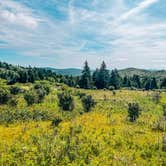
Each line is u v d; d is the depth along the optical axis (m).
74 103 52.19
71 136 28.05
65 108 49.44
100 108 52.72
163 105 58.28
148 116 46.00
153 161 23.45
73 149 24.28
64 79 124.19
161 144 26.88
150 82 137.00
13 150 23.97
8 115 40.84
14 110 44.56
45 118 42.00
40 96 55.19
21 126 34.31
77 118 41.16
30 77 114.00
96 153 24.34
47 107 50.88
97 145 25.72
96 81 122.44
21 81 112.00
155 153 25.06
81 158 22.91
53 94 68.06
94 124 35.66
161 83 138.38
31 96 52.72
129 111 41.03
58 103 53.94
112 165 22.12
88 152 24.12
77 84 120.62
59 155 22.70
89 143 26.08
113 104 58.66
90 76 118.50
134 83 140.62
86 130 31.19
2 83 96.00
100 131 30.97
